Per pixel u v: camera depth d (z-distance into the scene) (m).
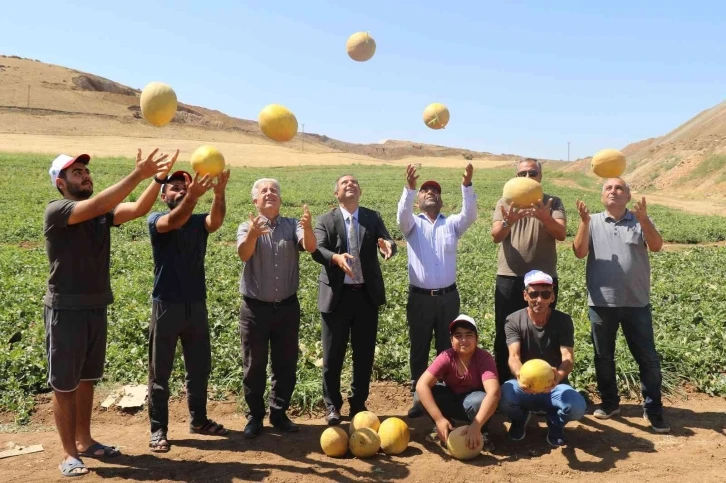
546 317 6.45
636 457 5.92
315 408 7.32
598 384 6.98
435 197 7.14
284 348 6.55
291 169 66.25
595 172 6.98
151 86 5.61
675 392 7.69
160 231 5.91
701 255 18.22
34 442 6.24
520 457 6.01
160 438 6.07
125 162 52.50
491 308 11.38
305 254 16.34
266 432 6.61
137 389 7.53
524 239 6.90
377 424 6.27
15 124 103.94
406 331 9.66
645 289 6.68
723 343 8.91
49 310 5.53
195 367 6.36
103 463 5.77
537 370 5.74
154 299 6.11
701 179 49.69
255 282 6.35
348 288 6.76
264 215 6.42
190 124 139.25
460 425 6.53
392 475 5.59
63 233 5.44
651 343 6.62
